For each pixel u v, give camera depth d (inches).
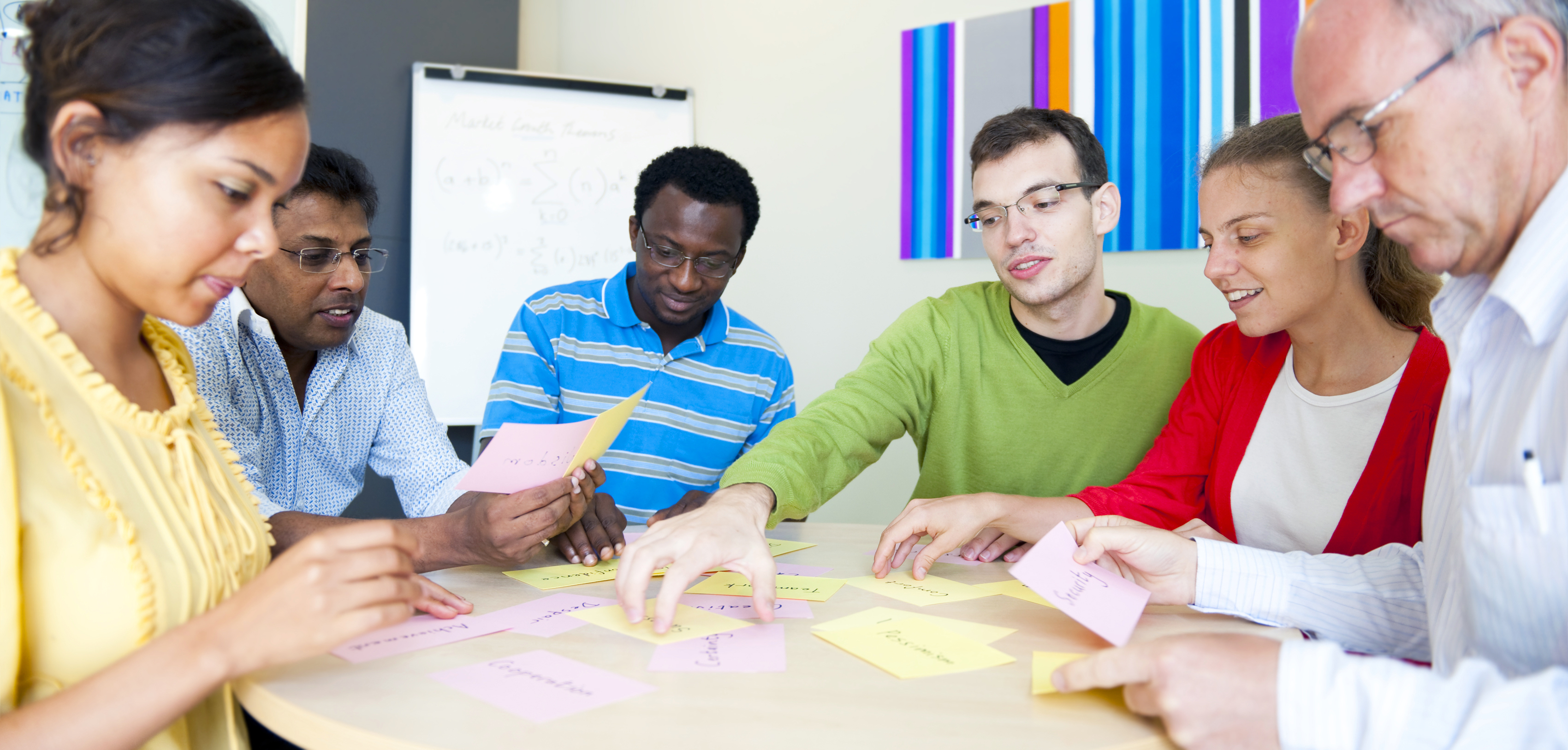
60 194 23.5
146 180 23.2
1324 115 26.0
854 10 107.8
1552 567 22.7
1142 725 23.9
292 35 99.1
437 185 106.4
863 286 108.2
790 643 30.5
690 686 26.0
